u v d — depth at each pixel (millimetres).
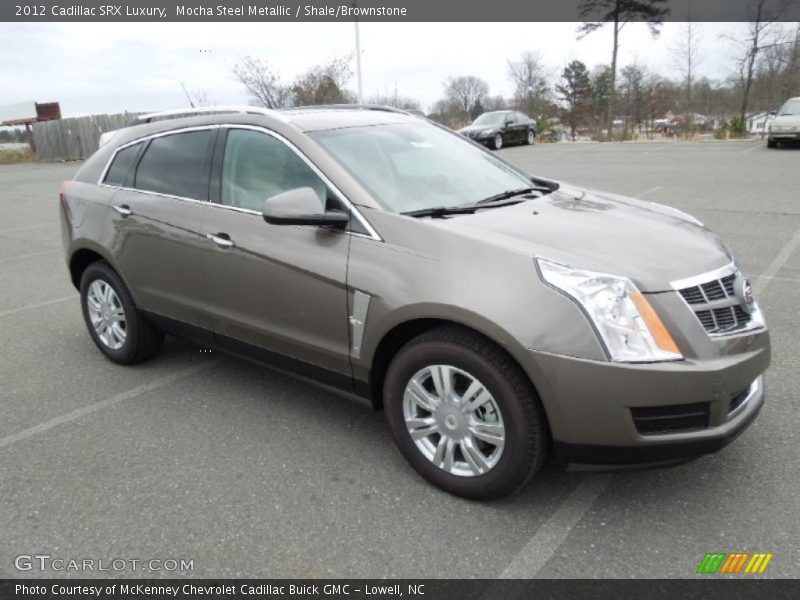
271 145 3570
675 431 2586
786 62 33438
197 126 4000
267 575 2566
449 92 63000
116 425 3822
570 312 2547
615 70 35312
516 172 4180
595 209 3414
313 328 3305
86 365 4770
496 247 2762
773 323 4918
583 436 2574
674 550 2584
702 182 12930
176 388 4297
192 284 3885
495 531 2750
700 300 2697
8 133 34000
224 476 3248
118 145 4551
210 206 3770
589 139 36500
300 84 19688
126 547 2756
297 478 3207
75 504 3064
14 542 2812
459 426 2879
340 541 2736
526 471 2721
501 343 2611
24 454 3531
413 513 2893
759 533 2652
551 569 2520
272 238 3416
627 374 2488
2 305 6504
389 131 3867
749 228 8258
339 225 3172
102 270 4516
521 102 55906
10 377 4602
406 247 2945
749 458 3162
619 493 2965
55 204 14461
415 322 2949
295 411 3920
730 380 2592
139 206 4152
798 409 3588
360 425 3723
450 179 3641
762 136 27734
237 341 3762
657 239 2977
